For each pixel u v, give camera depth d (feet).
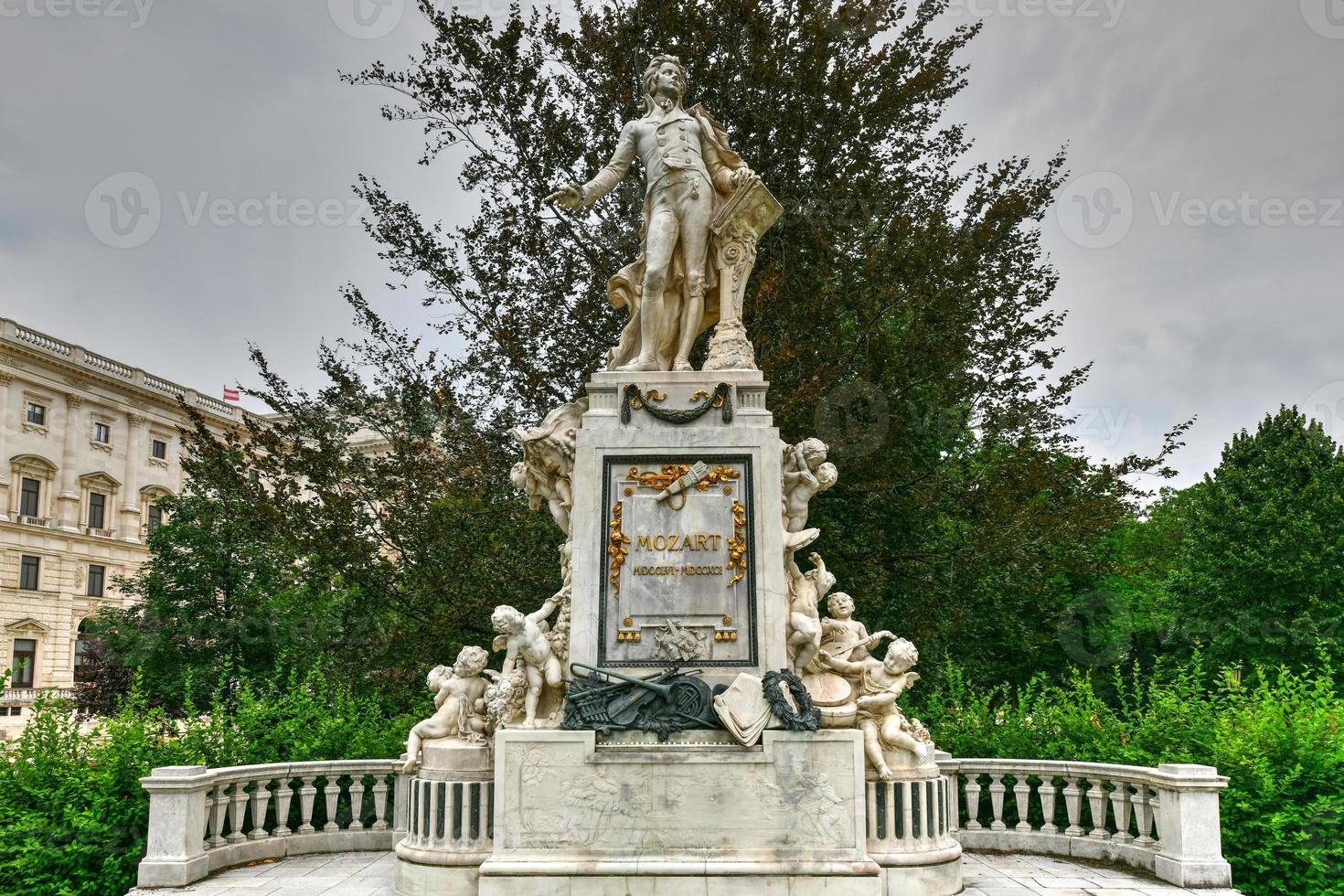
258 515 49.93
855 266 51.65
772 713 22.90
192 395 168.66
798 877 21.67
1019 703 36.65
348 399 52.70
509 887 21.80
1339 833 25.49
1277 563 78.84
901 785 23.11
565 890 21.79
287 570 56.44
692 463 25.08
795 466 25.55
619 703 23.18
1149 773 25.94
